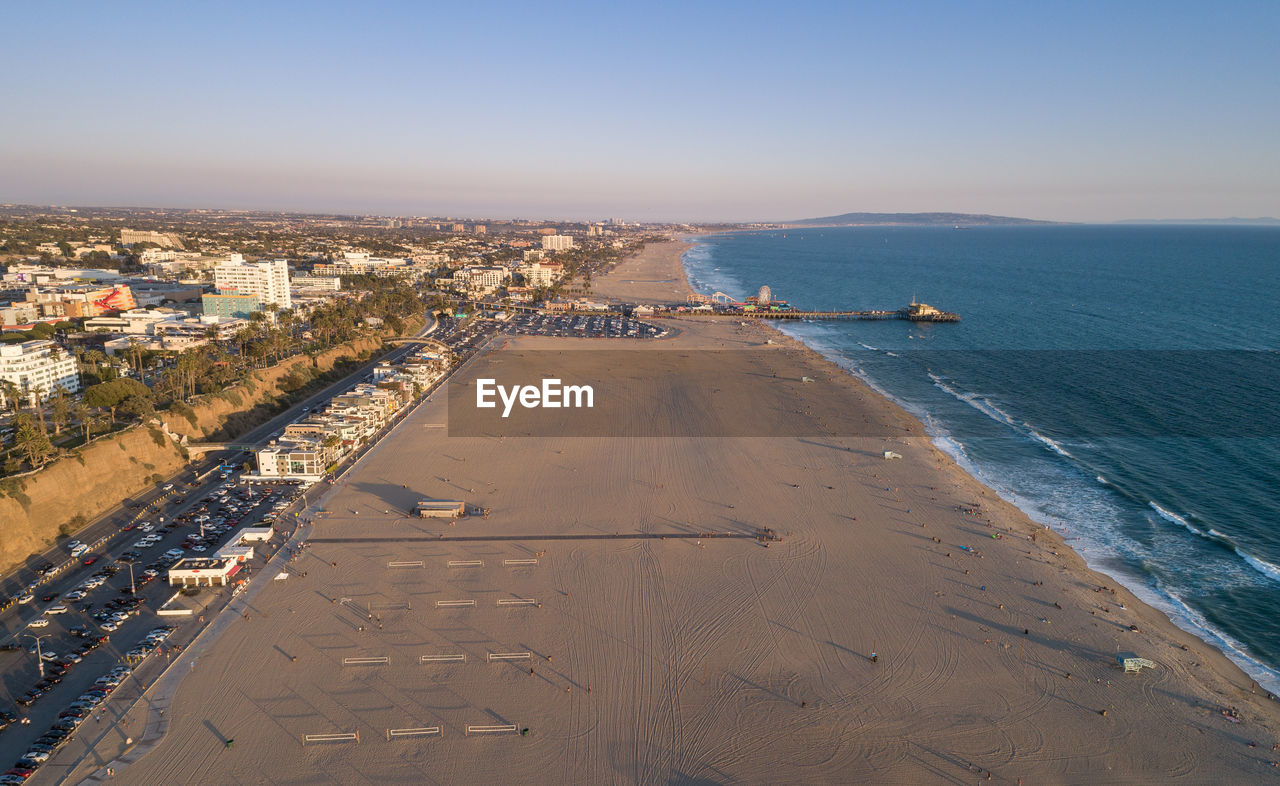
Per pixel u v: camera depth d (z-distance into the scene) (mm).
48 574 111375
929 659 95500
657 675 91750
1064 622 104188
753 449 175625
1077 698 88750
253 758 77000
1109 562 122250
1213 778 76750
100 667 91188
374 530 130250
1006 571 117938
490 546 124625
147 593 108312
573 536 128750
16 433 133125
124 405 169875
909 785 75062
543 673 91812
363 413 185125
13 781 72125
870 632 101188
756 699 87625
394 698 86875
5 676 88500
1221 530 132500
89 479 135250
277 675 90375
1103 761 78812
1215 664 96000
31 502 121500
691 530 131750
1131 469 162125
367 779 74688
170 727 81188
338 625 101188
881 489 151125
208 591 109312
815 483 154250
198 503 140000
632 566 118438
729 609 106312
